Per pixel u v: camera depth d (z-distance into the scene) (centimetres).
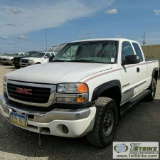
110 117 362
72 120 293
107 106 334
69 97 298
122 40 458
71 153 337
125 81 425
